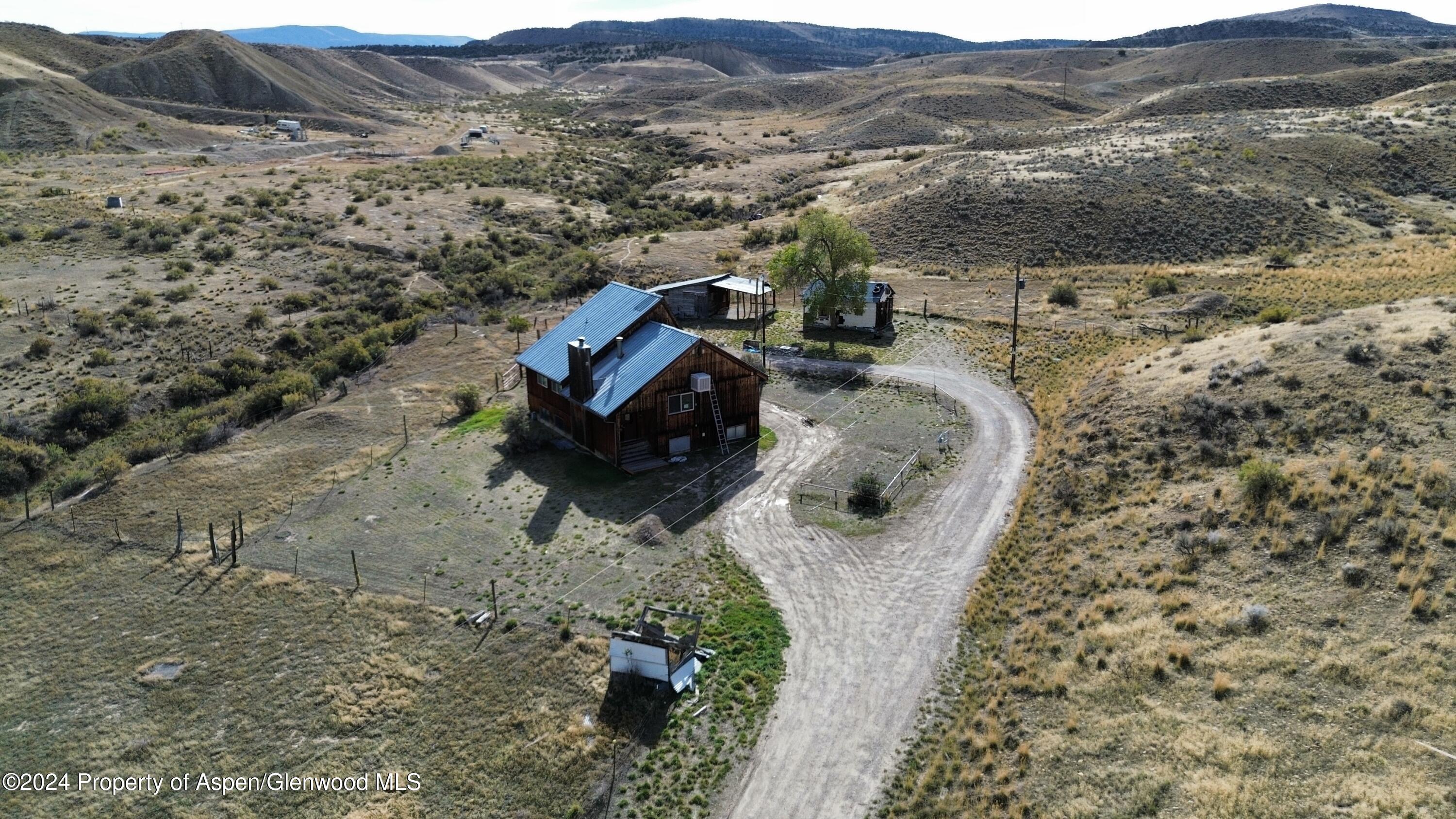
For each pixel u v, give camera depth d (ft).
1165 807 68.08
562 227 349.41
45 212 303.48
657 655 92.07
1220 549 98.22
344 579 116.88
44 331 208.03
